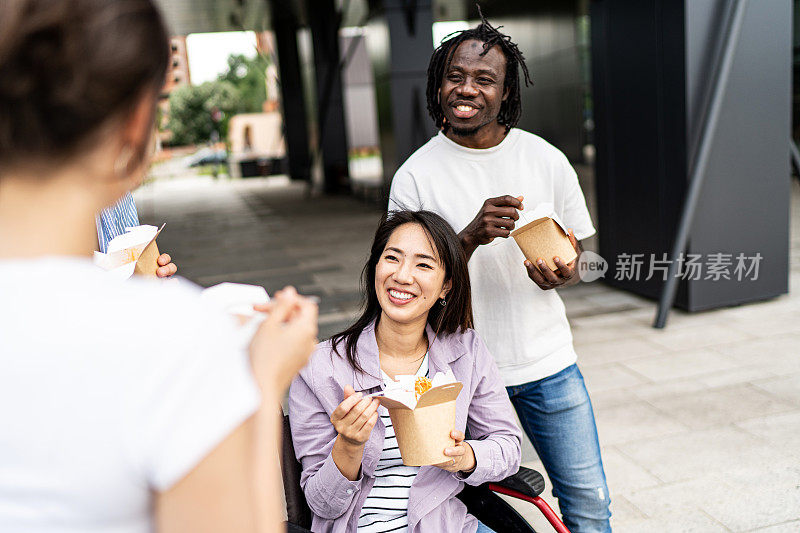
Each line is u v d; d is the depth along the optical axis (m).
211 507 0.58
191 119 53.00
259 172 27.25
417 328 1.81
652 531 2.66
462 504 1.77
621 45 5.67
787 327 4.85
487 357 1.89
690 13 4.92
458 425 1.79
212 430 0.57
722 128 5.08
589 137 20.75
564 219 2.11
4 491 0.55
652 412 3.70
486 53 1.85
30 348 0.55
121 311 0.58
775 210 5.31
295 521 1.74
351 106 31.50
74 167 0.58
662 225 5.47
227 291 0.86
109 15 0.55
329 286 7.04
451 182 2.01
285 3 14.72
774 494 2.85
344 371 1.77
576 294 6.11
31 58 0.53
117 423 0.55
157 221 14.53
